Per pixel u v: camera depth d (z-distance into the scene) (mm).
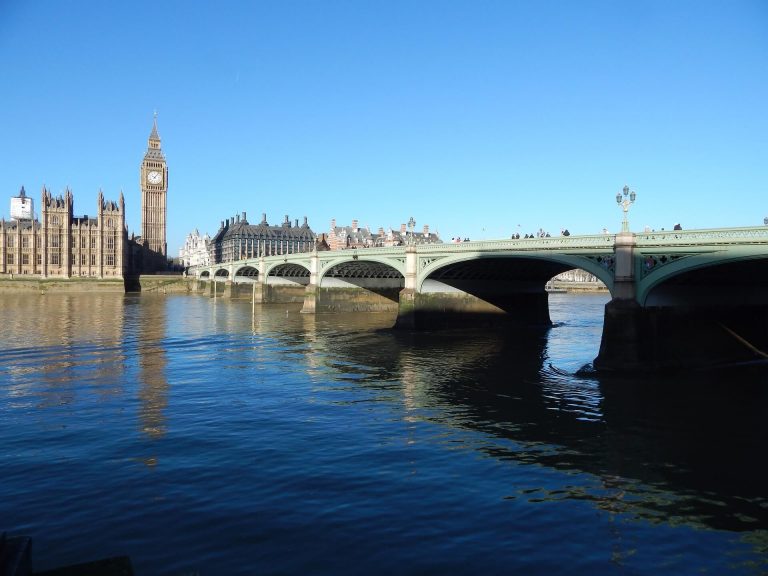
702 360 39656
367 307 91500
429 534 14398
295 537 14039
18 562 7734
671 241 35531
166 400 28516
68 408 26594
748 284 44812
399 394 30672
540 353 45969
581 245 41969
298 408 27297
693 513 16156
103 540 13680
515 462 20094
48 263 171875
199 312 88188
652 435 23562
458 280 65062
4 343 48281
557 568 12953
